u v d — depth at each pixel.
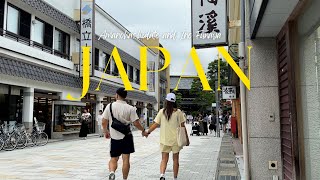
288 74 5.70
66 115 21.80
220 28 7.03
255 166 6.79
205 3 7.12
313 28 4.80
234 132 23.19
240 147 16.28
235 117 23.33
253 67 6.93
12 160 11.34
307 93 5.25
